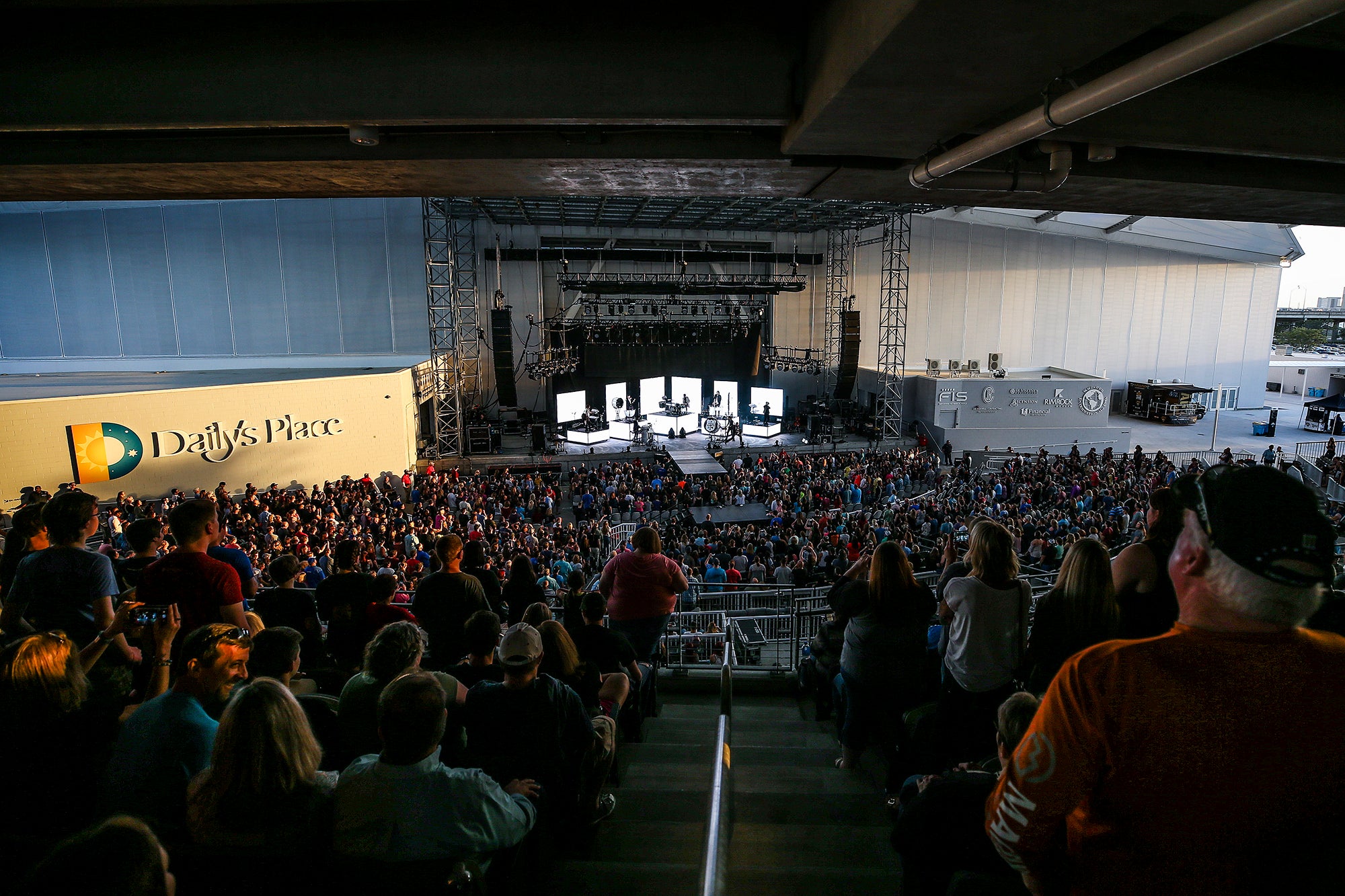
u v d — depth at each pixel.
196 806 2.15
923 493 27.30
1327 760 1.09
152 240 33.41
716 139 6.02
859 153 5.55
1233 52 2.59
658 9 4.88
